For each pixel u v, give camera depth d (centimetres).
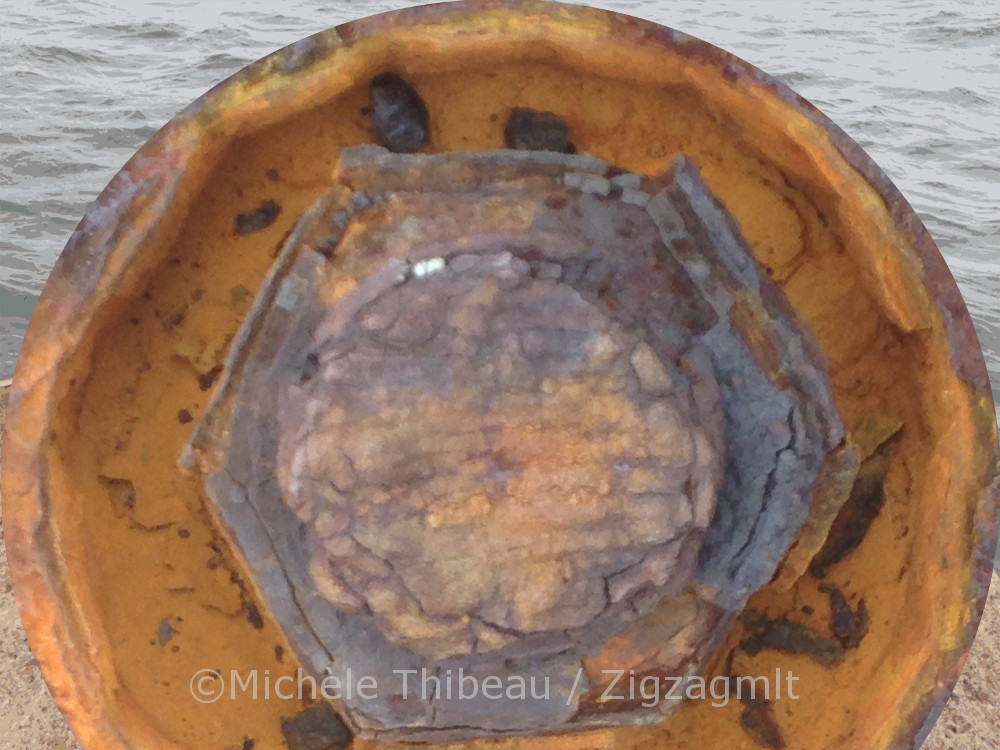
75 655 15
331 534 15
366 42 15
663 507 15
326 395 15
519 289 15
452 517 15
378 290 15
